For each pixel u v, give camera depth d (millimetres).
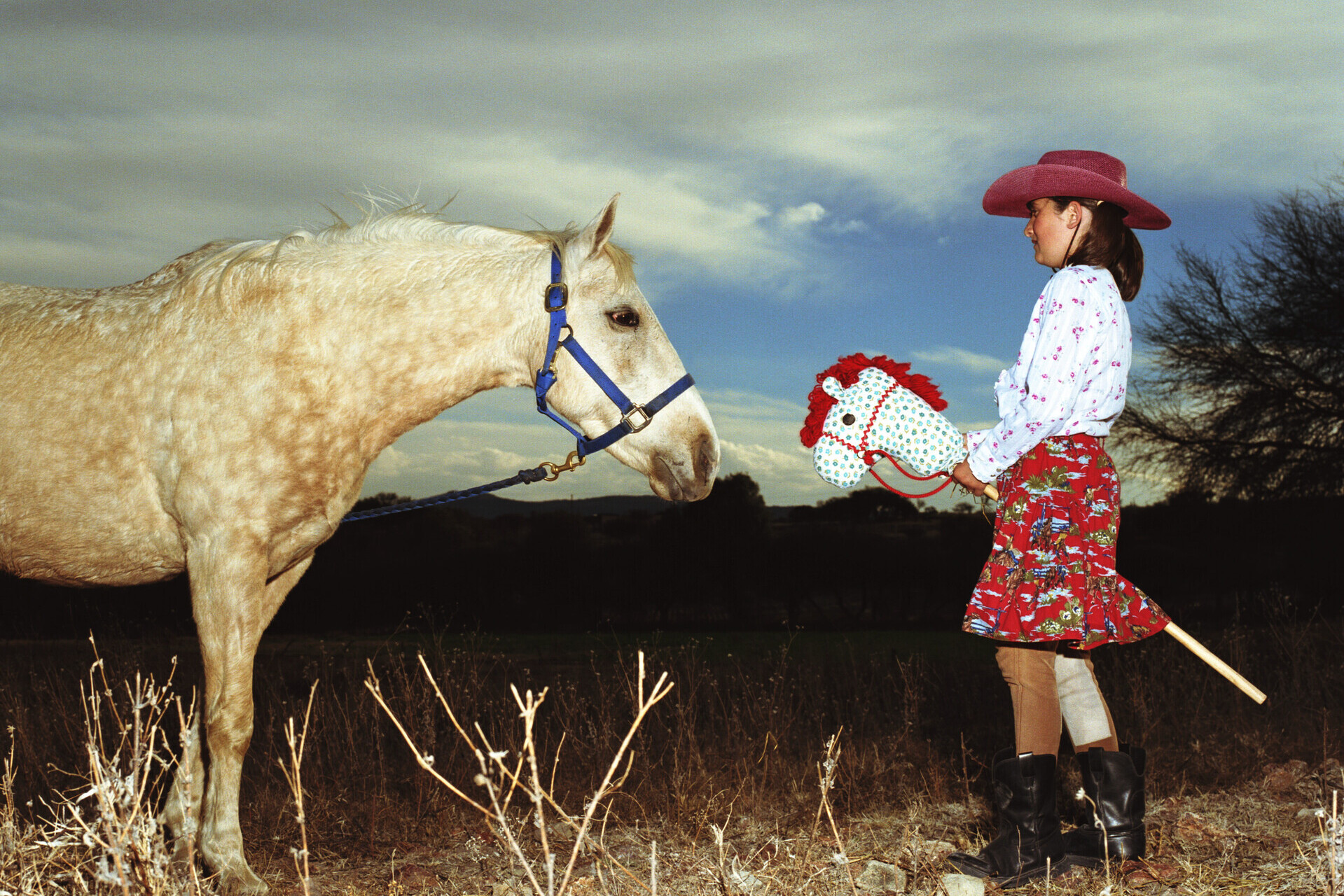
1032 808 2734
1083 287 2674
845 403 2846
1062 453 2688
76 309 3201
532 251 3365
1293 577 17203
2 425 3023
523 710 1695
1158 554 18141
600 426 3365
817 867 2838
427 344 3215
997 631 2641
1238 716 4711
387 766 4434
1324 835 2363
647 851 3240
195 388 2994
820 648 9898
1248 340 16906
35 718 4770
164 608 9875
